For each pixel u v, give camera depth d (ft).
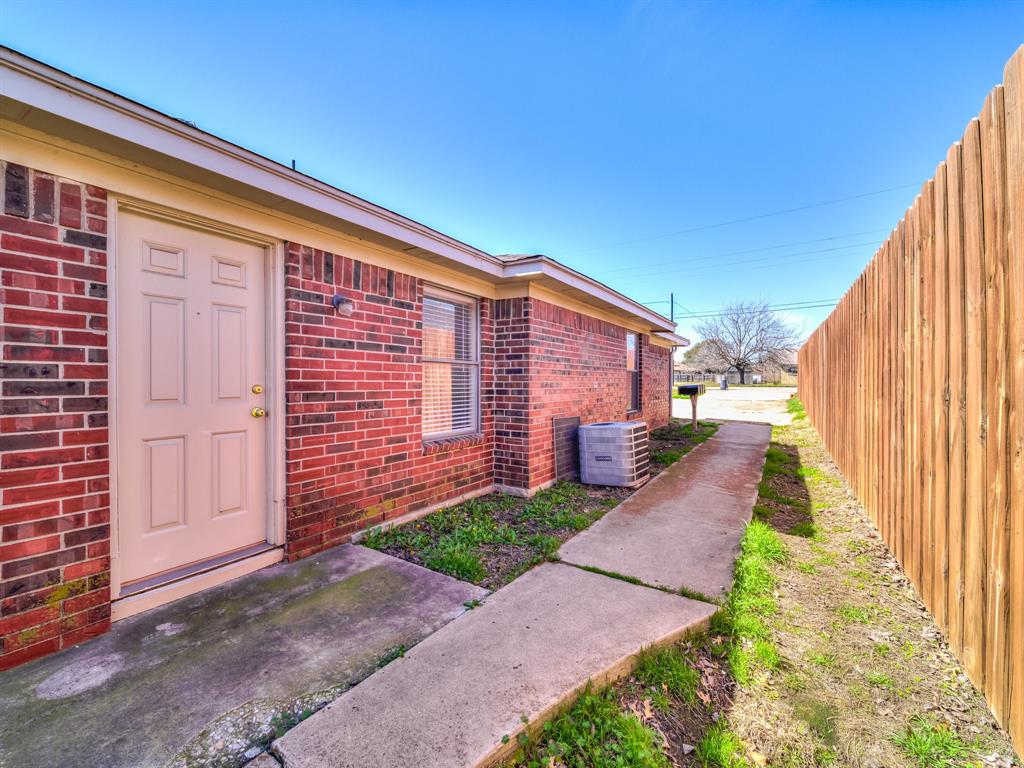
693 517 14.26
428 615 8.23
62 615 7.11
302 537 10.80
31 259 6.81
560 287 17.78
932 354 7.89
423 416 14.94
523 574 10.09
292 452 10.54
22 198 6.73
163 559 8.84
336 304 11.42
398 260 13.26
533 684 6.25
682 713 6.24
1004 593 5.38
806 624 8.34
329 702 5.96
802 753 5.55
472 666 6.66
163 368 8.79
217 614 8.22
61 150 7.09
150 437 8.61
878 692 6.57
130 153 7.52
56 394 7.05
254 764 4.98
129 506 8.32
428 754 5.03
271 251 10.39
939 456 7.50
